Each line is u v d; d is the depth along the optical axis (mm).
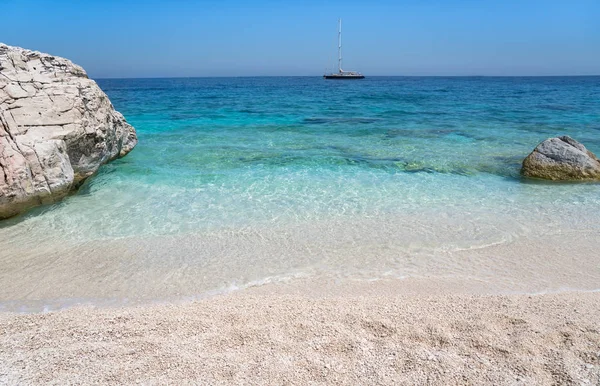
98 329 4832
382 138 18031
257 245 7645
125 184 11055
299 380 3828
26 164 9039
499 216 9000
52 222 8617
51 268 6781
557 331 4602
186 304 5586
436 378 3838
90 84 12828
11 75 10570
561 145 12203
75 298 5922
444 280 6398
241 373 3928
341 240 7836
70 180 9992
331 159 13867
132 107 31719
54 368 4059
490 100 39812
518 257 7164
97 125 11938
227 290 6141
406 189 10805
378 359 4137
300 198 10094
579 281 6352
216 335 4629
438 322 4863
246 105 34281
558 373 3875
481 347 4320
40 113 10250
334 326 4793
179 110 29594
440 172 12438
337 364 4062
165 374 3930
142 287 6227
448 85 84562
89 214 9055
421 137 18234
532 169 12055
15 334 4758
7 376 3953
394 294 5941
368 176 11938
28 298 5914
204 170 12422
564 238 7910
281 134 19141
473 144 16609
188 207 9500
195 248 7531
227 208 9445
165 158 13938
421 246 7578
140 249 7477
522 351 4223
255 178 11656
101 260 7062
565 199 10117
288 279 6457
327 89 65562
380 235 8039
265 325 4840
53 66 12219
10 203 8625
